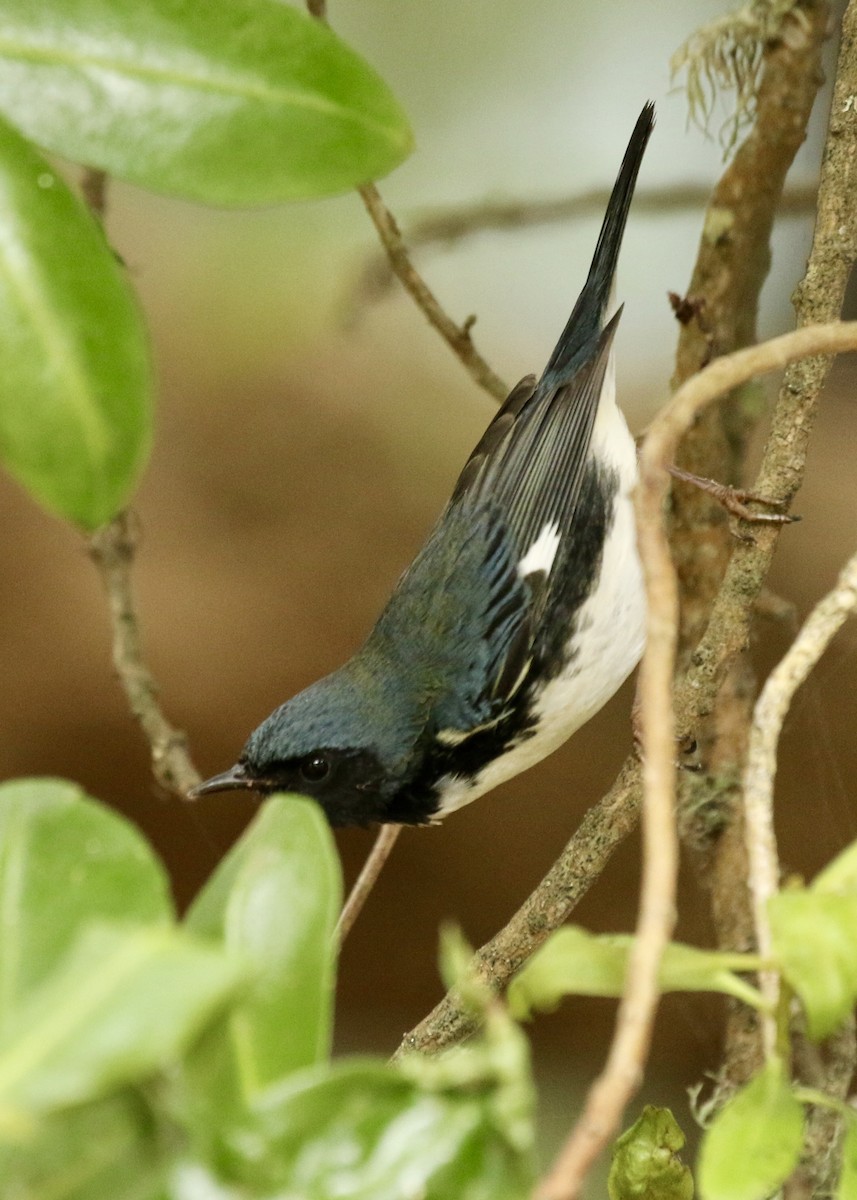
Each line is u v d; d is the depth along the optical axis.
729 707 3.00
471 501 3.02
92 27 2.19
